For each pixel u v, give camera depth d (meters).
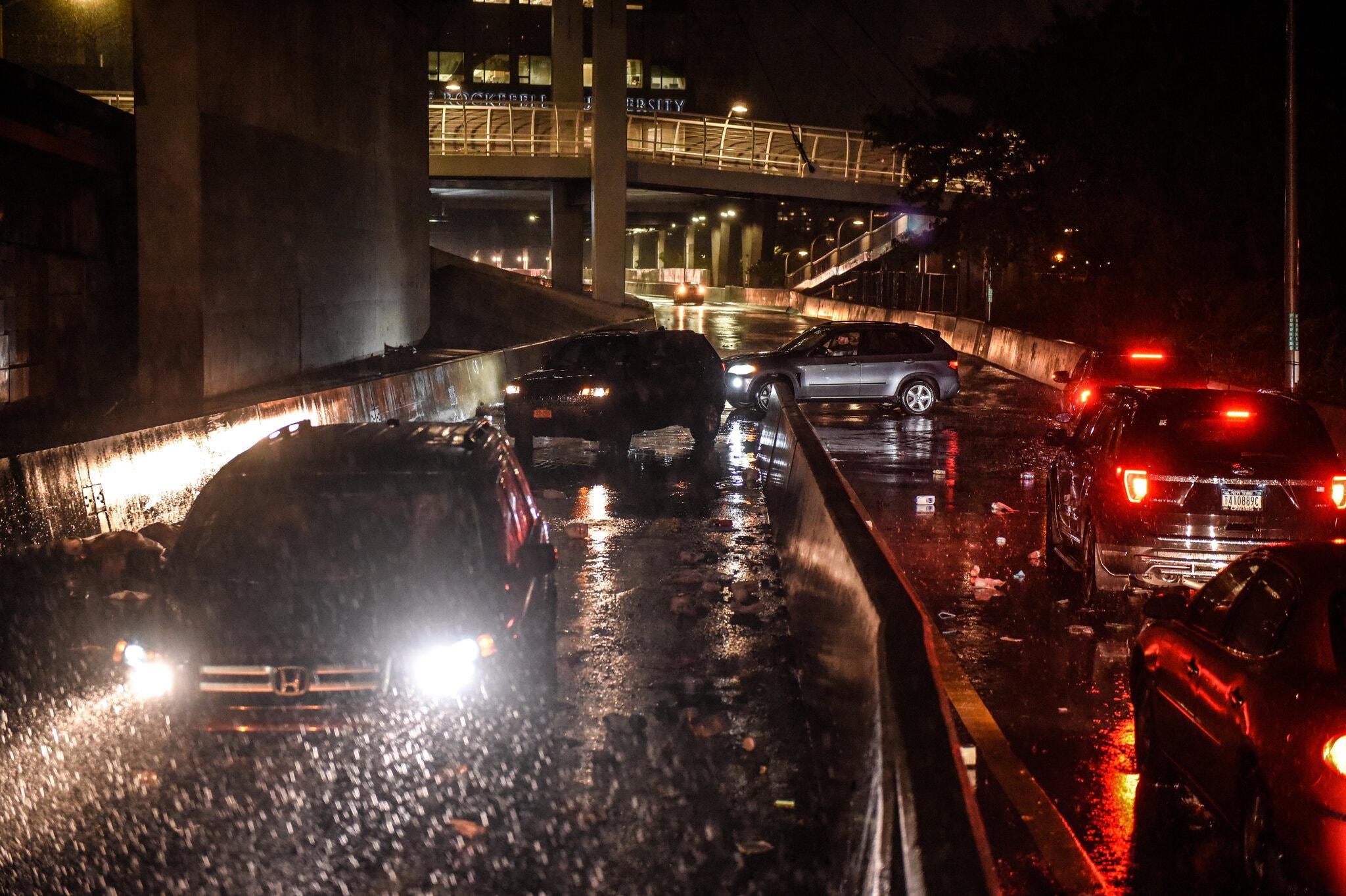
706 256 136.38
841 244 96.12
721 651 8.83
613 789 6.15
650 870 5.20
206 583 6.41
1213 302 33.84
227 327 25.30
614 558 12.09
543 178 71.75
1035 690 8.10
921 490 16.66
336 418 19.06
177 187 23.75
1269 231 33.06
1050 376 35.50
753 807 5.92
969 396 31.77
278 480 7.00
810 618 7.72
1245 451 9.96
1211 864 5.48
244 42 26.12
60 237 22.23
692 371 19.94
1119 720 7.50
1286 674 5.06
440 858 5.27
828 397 27.19
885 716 3.83
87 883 5.02
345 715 6.02
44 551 11.20
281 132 28.38
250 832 5.50
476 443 7.52
